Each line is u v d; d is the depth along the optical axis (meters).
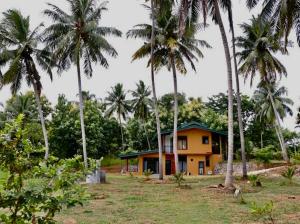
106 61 30.03
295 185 20.25
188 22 20.66
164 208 13.38
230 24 22.47
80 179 3.78
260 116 47.12
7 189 3.41
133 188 20.75
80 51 28.23
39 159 3.66
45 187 3.39
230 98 19.17
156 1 21.67
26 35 30.95
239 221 10.80
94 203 14.44
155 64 29.14
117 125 52.50
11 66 28.52
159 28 28.25
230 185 18.62
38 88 32.31
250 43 30.64
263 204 13.73
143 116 51.44
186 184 22.22
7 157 3.49
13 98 43.62
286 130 53.91
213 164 40.59
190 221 10.96
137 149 53.81
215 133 41.25
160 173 27.44
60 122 44.53
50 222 3.56
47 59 32.41
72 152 45.00
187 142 40.66
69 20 28.31
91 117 46.03
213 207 13.45
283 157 37.91
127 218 11.45
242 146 24.91
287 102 47.34
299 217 11.11
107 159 51.84
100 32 29.19
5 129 3.59
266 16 20.36
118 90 54.97
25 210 3.51
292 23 18.97
